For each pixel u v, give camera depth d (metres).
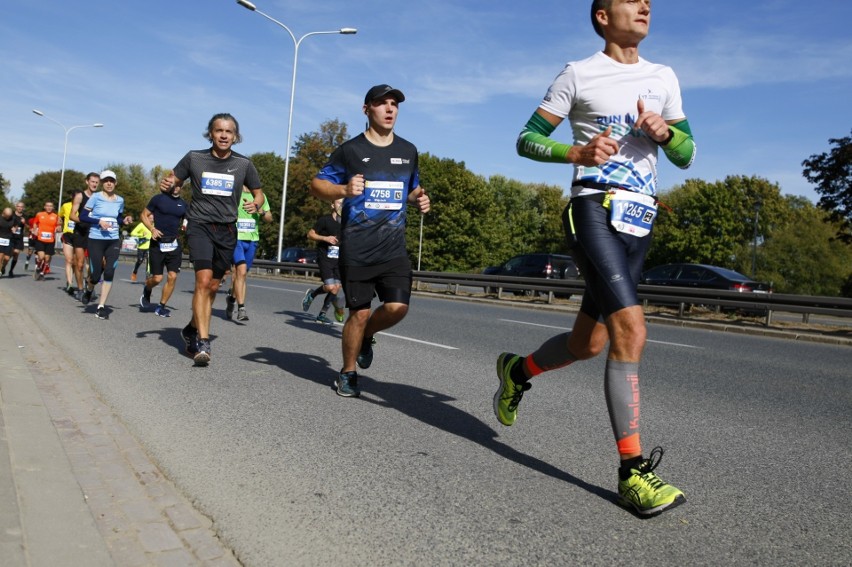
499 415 4.18
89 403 4.91
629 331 3.17
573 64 3.42
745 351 9.87
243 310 10.65
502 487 3.46
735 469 3.92
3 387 5.02
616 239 3.28
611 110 3.32
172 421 4.57
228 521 2.99
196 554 2.63
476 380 6.30
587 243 3.27
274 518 3.03
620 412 3.17
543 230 87.44
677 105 3.44
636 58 3.44
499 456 3.97
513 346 8.87
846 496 3.50
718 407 5.66
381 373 6.50
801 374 7.73
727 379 7.13
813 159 37.47
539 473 3.69
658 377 7.09
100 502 3.08
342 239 5.18
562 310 17.39
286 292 18.36
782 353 9.89
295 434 4.32
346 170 5.07
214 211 6.53
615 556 2.72
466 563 2.63
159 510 3.05
